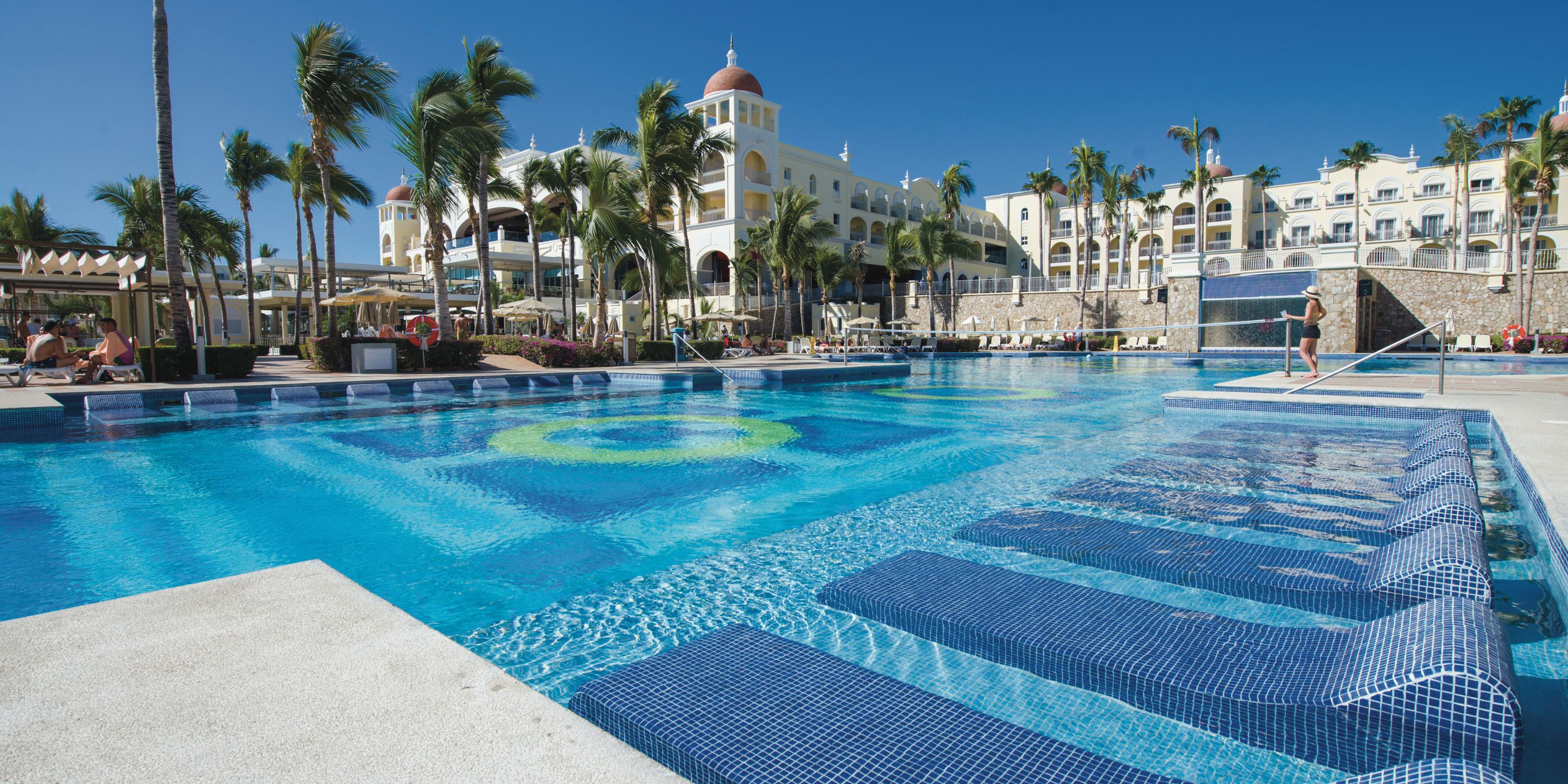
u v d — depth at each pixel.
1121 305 33.94
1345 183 44.34
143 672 1.69
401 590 3.29
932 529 4.14
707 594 3.20
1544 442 4.95
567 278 40.00
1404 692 1.75
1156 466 5.86
